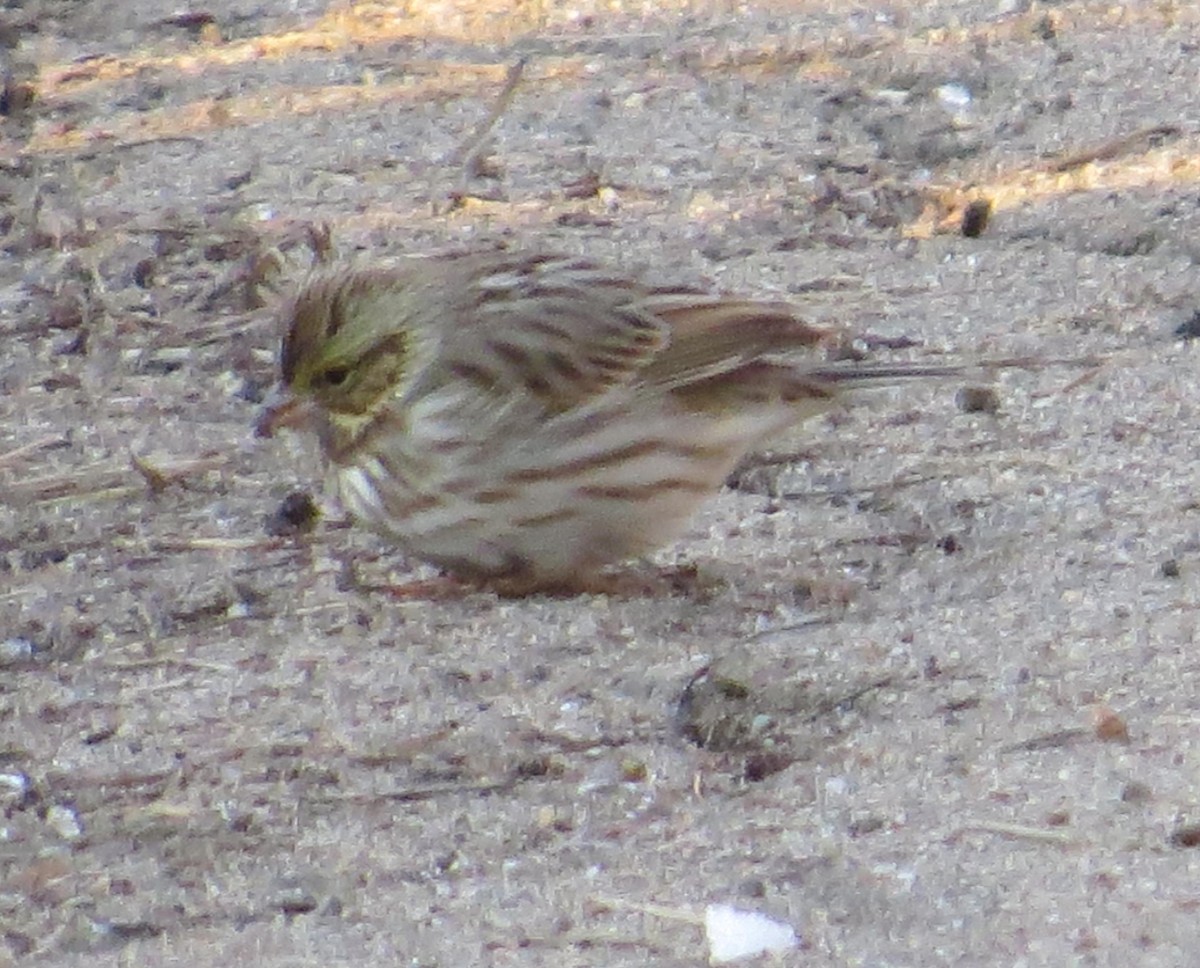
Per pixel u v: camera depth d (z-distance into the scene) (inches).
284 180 653.3
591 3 748.0
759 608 460.4
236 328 574.2
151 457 520.7
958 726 416.5
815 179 646.5
